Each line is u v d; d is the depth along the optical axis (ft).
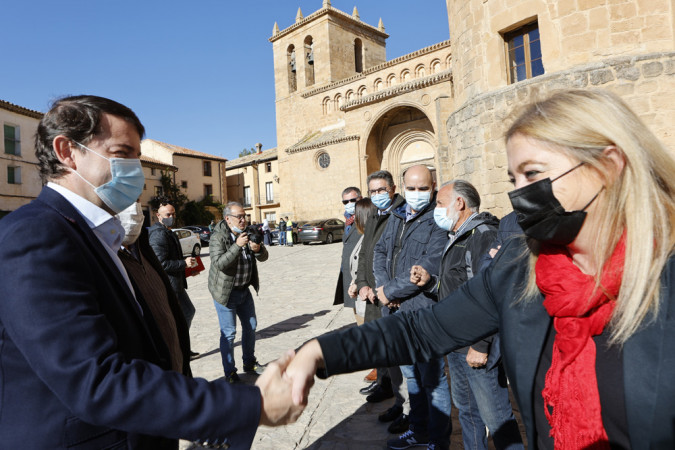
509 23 31.35
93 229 4.61
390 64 85.81
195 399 3.39
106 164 4.68
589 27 27.61
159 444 4.35
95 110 4.60
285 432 11.64
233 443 3.49
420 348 4.55
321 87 98.27
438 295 8.89
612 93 3.26
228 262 14.29
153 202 15.97
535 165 3.30
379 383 13.24
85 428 3.76
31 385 3.58
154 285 6.24
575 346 3.07
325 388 14.56
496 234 8.09
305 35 108.37
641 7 26.50
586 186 3.16
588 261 3.34
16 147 74.59
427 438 10.21
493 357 7.38
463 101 37.19
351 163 86.84
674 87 25.45
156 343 4.71
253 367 15.81
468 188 8.73
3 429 3.55
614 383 2.90
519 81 31.53
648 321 2.79
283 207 112.27
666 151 3.04
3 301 3.41
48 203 4.23
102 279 4.12
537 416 3.50
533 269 3.66
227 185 147.64
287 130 112.16
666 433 2.61
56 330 3.33
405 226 10.71
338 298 15.79
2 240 3.54
